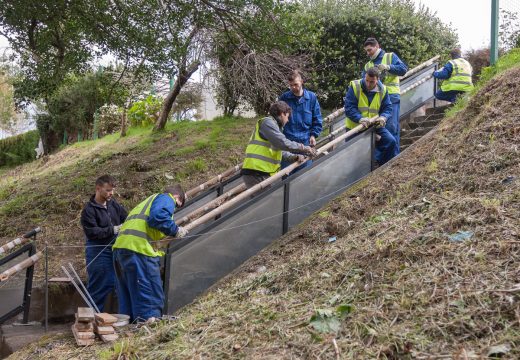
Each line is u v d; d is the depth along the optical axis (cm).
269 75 1110
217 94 1257
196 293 552
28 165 1847
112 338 444
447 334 290
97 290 605
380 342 299
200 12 864
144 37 845
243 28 930
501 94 600
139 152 1147
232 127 1172
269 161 630
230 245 574
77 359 412
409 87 930
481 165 498
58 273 702
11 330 587
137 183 954
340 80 1140
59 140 1998
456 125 638
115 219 620
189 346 364
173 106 1422
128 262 501
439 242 389
